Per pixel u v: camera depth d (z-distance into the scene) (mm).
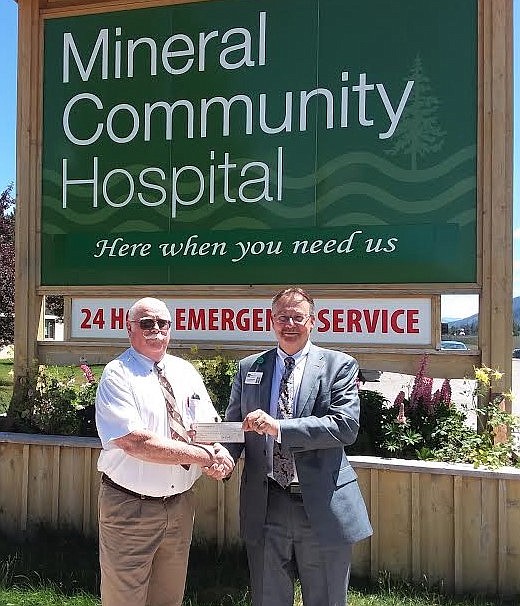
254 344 5191
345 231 5039
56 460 4797
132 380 2875
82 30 5641
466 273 4801
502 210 4723
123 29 5539
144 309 2945
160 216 5434
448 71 4855
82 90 5633
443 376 4824
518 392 15328
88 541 4672
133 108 5512
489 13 4781
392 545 4129
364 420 4645
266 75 5215
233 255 5266
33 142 5723
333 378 2922
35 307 5684
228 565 4309
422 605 3814
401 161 4938
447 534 4027
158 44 5465
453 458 4191
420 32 4906
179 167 5398
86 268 5590
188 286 5340
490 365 4699
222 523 4445
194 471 3062
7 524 4887
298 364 2988
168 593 3068
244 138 5262
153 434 2785
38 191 5707
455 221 4828
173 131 5418
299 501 2887
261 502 2922
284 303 2971
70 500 4773
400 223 4934
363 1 5016
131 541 2867
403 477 4117
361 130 5020
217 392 4840
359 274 5004
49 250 5672
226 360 5074
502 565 3902
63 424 5047
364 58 5016
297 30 5156
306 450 2824
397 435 4336
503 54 4746
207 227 5328
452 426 4430
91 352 5566
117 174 5535
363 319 4996
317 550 2861
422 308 4887
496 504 3941
